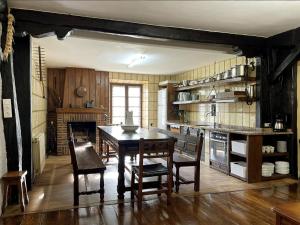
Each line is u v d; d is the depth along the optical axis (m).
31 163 3.74
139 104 9.00
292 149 4.50
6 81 3.11
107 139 4.73
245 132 4.38
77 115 7.14
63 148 6.88
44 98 6.53
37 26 3.30
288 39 4.08
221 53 5.20
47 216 2.90
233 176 4.63
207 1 2.93
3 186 2.95
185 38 3.97
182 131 6.73
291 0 2.89
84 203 3.28
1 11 2.93
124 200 3.38
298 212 1.76
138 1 2.96
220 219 2.87
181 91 7.91
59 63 6.65
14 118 3.17
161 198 3.50
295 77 4.41
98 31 3.58
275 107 4.73
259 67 4.73
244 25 3.82
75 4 3.06
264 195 3.65
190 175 4.65
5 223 2.72
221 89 6.23
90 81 7.59
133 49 5.03
